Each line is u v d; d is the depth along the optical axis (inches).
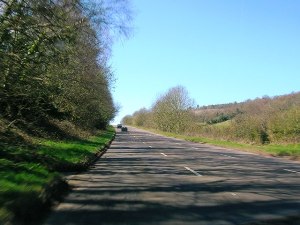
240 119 2287.2
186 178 645.9
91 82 1290.6
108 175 674.8
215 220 360.2
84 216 372.8
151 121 5418.3
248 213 389.1
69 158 807.7
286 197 478.6
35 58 578.2
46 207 398.0
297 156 1235.9
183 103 3858.3
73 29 612.7
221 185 571.8
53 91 750.5
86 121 1918.1
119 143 1961.1
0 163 565.3
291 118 1817.2
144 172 726.5
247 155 1257.4
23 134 995.3
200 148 1624.0
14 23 511.5
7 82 551.2
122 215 378.6
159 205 426.3
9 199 354.9
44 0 528.1
